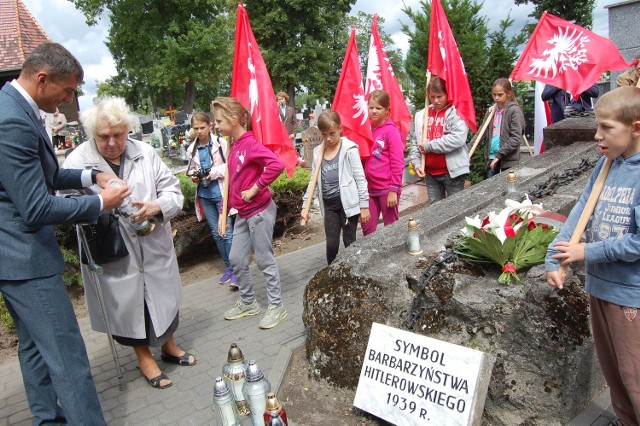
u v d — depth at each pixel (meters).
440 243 3.42
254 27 32.44
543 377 2.49
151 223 3.44
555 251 2.24
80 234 3.28
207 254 7.01
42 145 2.66
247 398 2.59
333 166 4.58
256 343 4.12
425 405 2.62
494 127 6.05
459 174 5.04
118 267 3.42
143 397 3.51
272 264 4.37
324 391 3.17
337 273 3.30
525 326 2.55
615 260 2.00
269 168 4.02
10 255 2.52
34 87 2.55
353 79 4.85
